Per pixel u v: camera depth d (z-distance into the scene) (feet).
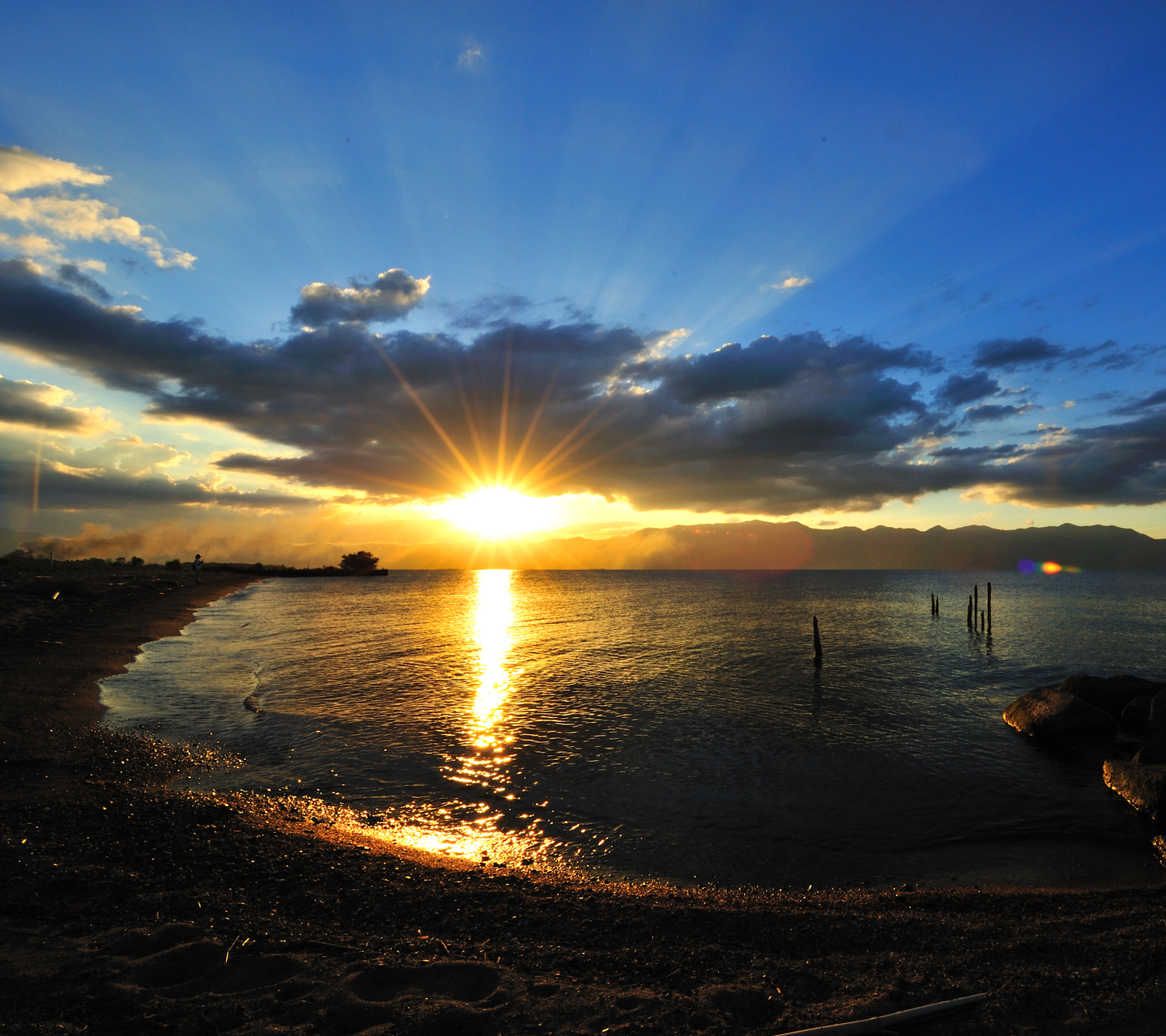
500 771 46.80
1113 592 344.28
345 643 123.54
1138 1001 17.15
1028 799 43.24
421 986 17.29
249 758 47.44
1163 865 33.19
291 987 16.69
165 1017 15.07
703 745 55.57
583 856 32.76
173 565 405.59
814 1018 15.96
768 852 34.04
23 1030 14.35
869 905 25.89
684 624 174.40
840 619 190.90
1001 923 23.44
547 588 420.77
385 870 26.50
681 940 20.86
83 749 44.83
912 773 48.60
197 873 24.54
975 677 94.73
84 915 20.49
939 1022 16.07
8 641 89.71
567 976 18.13
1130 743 57.16
